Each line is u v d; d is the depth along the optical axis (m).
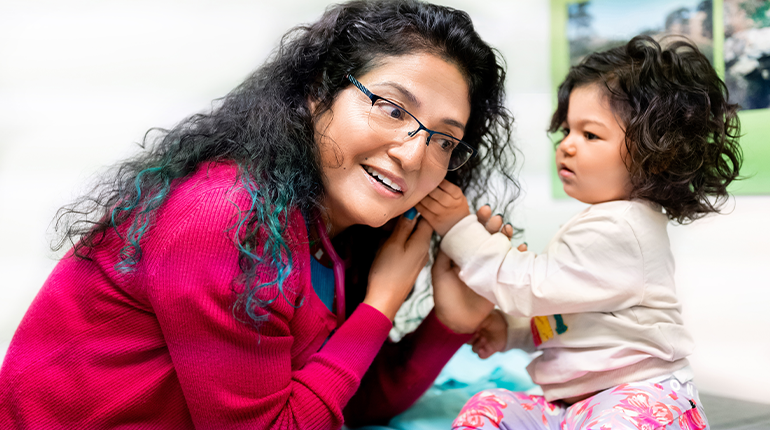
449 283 1.22
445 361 1.27
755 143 1.99
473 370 1.67
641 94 1.06
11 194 1.99
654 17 2.12
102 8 2.19
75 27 2.17
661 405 0.97
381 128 0.93
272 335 0.83
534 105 2.36
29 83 2.12
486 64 1.07
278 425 0.83
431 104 0.96
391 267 1.08
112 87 2.17
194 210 0.79
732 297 2.00
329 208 1.01
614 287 1.02
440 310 1.23
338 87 0.96
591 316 1.06
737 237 2.04
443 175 1.06
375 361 1.29
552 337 1.11
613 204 1.09
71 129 2.10
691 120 1.06
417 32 0.98
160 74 2.21
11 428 0.84
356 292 1.24
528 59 2.37
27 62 2.13
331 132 0.95
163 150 1.00
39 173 2.04
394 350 1.31
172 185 0.86
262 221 0.82
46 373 0.84
